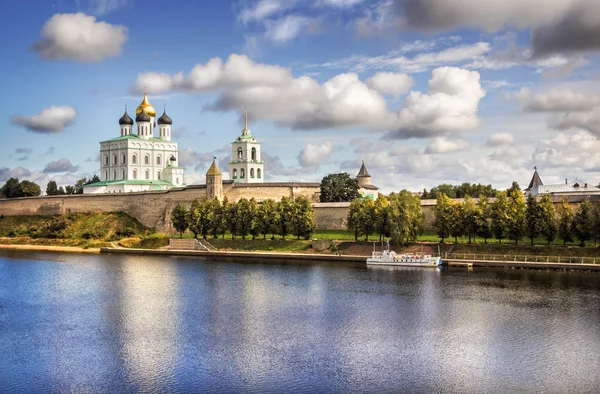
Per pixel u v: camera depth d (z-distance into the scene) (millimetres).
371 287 87812
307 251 125938
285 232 130250
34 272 109250
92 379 50219
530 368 51844
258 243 133125
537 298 77250
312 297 81500
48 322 69250
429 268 104438
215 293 85812
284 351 57156
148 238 153125
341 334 62812
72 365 53688
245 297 82500
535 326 64312
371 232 121250
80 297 84188
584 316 68000
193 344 59750
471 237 122062
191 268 112250
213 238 142000
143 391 47594
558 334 61281
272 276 100250
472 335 61594
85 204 183750
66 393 47281
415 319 68312
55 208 189125
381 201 120750
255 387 48031
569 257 100062
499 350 56656
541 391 47000
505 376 50094
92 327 66750
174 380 49781
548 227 103875
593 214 102312
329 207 146750
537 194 140500
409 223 115000
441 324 65938
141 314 73000
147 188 199375
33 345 59844
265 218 131375
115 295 85375
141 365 53500
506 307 72750
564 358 54219
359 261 115250
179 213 149375
